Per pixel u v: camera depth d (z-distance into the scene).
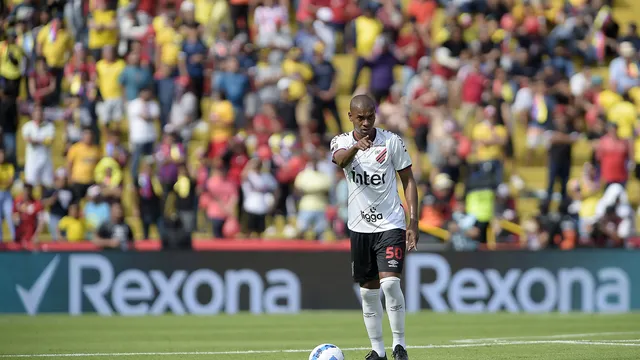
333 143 26.19
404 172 26.09
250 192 61.56
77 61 67.06
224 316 53.69
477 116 70.31
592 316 54.00
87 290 54.75
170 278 55.31
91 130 62.06
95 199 59.16
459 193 65.19
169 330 45.09
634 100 72.94
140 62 66.62
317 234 60.84
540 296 57.59
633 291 58.38
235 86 67.19
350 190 26.14
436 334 42.25
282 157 64.00
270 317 53.00
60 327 46.72
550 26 77.31
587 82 72.75
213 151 65.19
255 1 73.69
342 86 75.62
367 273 26.36
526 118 71.12
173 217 57.53
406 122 68.62
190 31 68.88
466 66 71.00
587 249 58.19
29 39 67.38
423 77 69.44
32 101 67.25
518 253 57.59
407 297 56.94
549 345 35.75
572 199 64.94
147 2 72.31
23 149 67.50
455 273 57.22
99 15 68.56
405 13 78.38
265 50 72.19
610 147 65.56
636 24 81.94
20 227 58.44
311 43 71.12
